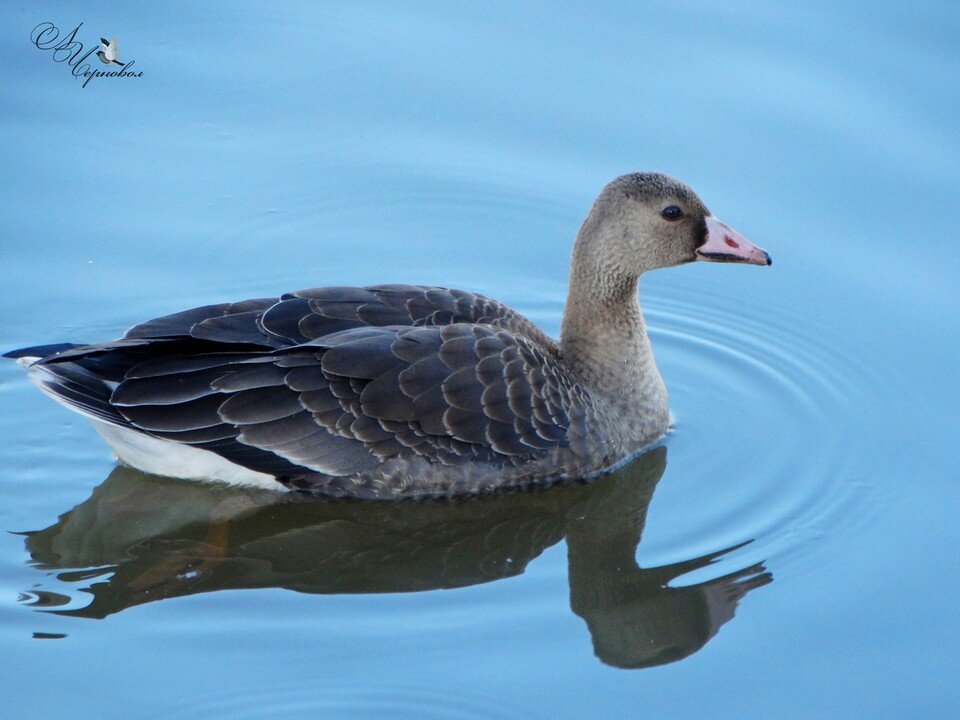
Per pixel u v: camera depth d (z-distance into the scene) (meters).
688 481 14.59
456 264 18.44
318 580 12.88
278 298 14.20
